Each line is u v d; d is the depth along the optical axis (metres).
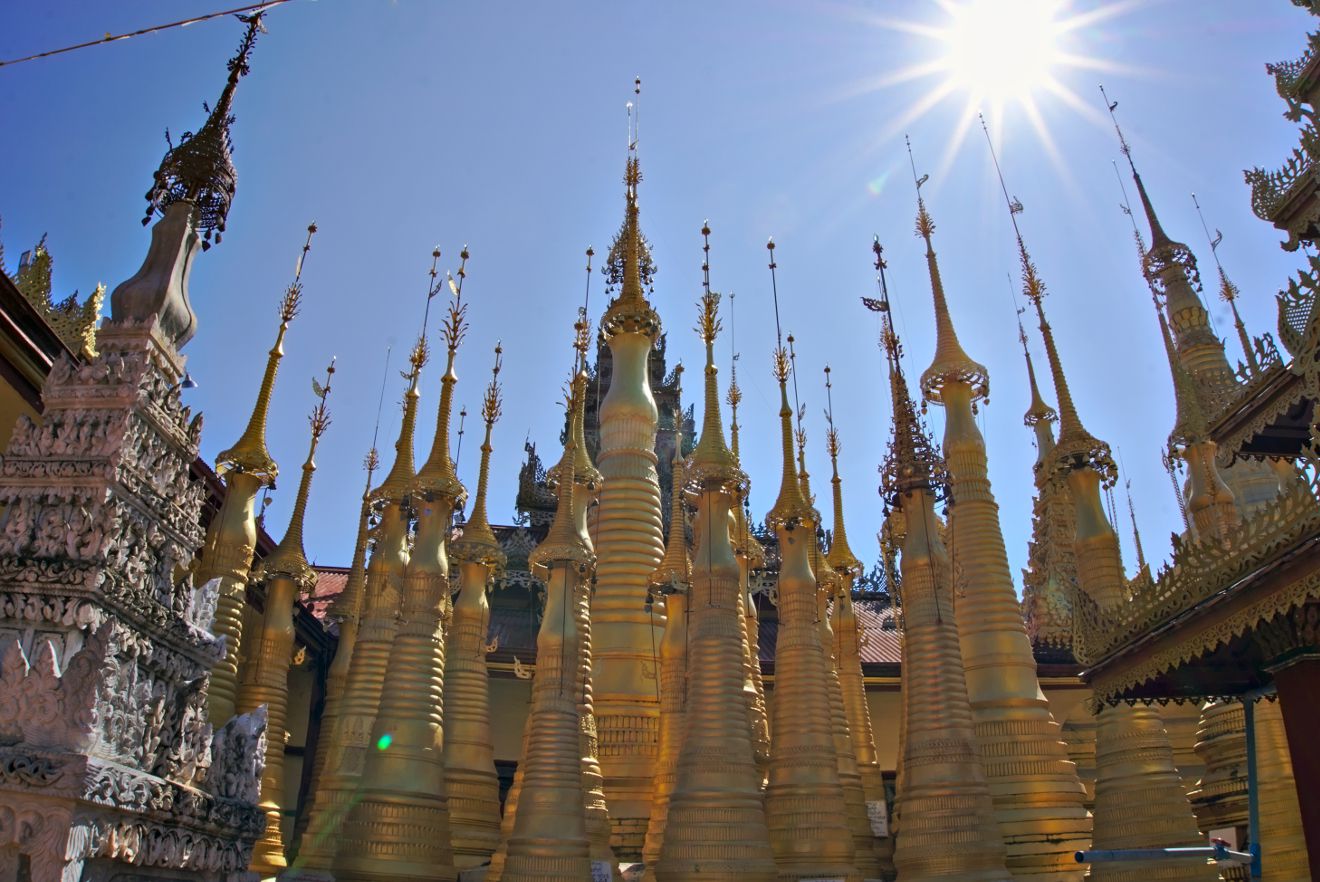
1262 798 18.70
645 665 26.53
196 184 11.69
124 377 10.08
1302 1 14.52
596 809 21.97
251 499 23.89
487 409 29.41
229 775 10.62
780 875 20.75
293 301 26.03
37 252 18.53
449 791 23.80
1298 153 14.56
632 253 32.06
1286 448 16.78
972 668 24.72
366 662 24.84
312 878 20.64
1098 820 21.39
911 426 24.09
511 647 37.97
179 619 10.16
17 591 9.12
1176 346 25.39
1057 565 32.94
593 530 29.77
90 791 7.95
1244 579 12.36
